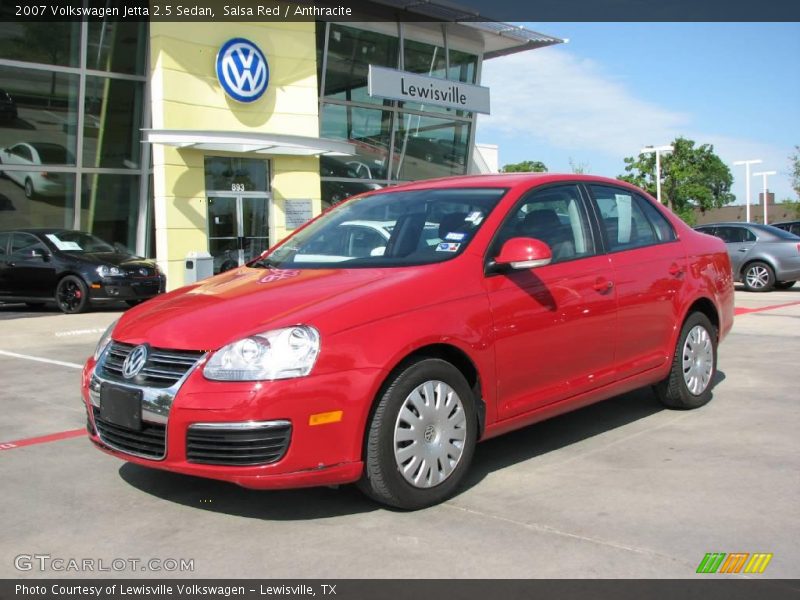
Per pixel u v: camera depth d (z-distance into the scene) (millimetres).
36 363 8688
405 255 4480
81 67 17359
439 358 4066
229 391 3555
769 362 7633
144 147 18578
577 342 4715
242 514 3932
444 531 3643
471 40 24203
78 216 17844
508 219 4594
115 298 13992
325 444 3621
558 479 4320
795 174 44375
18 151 16734
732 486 4113
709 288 5812
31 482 4492
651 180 45250
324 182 20875
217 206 18234
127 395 3809
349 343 3691
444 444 3992
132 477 4559
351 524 3762
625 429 5305
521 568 3232
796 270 16266
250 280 4516
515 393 4387
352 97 21328
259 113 18547
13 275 14531
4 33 16234
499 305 4273
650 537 3500
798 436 5000
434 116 23578
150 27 17016
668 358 5469
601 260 5000
